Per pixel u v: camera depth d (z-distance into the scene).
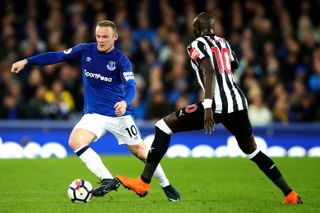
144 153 29.38
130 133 28.97
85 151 27.67
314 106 60.56
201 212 25.36
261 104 59.34
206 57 25.97
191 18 69.31
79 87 62.47
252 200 28.89
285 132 55.53
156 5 71.81
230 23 70.50
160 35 67.94
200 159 48.44
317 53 65.50
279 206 26.80
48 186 34.28
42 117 59.34
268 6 72.81
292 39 67.06
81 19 70.38
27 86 62.72
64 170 41.59
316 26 71.75
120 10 71.00
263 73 64.50
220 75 26.48
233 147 55.00
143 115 61.47
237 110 26.41
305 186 33.81
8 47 66.62
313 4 72.19
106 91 28.62
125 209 25.94
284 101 60.00
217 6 71.94
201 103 26.34
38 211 25.69
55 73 63.69
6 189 32.97
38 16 72.50
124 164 45.41
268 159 27.16
